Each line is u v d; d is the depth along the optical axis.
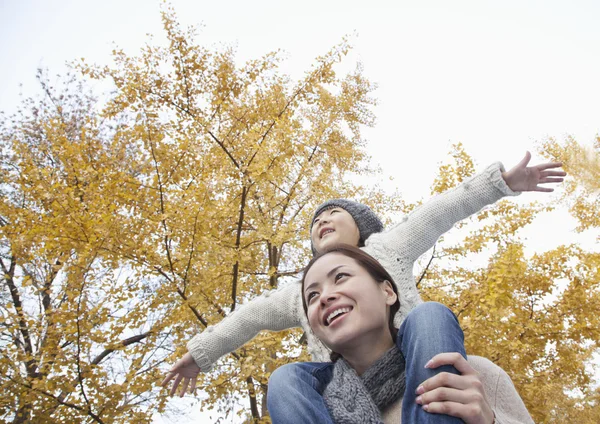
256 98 5.23
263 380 4.18
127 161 5.25
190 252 4.08
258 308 2.27
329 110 6.00
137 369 4.09
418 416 0.84
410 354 0.93
